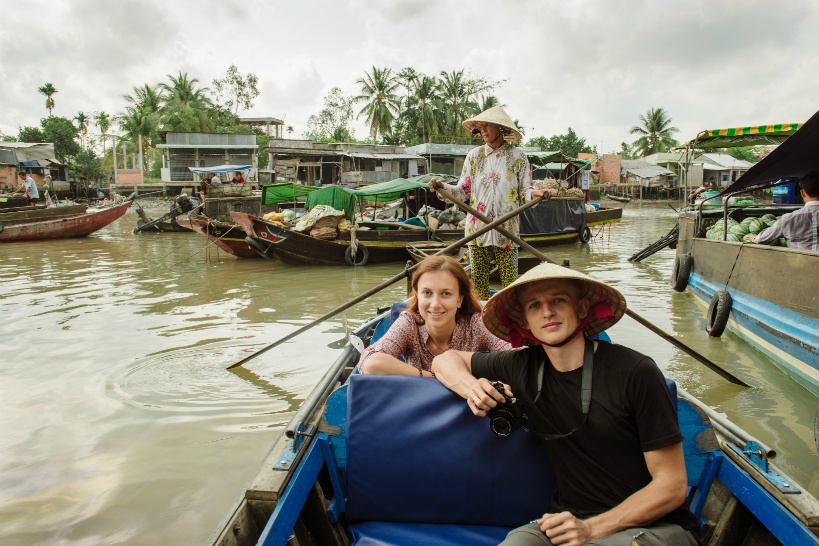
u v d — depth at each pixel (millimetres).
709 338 6008
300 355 5551
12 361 5375
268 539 1730
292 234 11711
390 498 2129
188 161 33969
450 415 2078
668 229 21828
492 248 5008
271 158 32531
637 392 1683
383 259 12656
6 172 28797
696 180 37562
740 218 8312
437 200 17547
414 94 42625
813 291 4348
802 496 1822
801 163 5461
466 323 2701
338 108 53000
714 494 2275
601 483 1767
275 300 8328
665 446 1655
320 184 29984
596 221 17484
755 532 2049
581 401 1747
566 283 1795
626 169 46094
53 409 4273
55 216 18109
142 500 3086
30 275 10883
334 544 2166
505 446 2043
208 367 5195
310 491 2193
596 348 1817
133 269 11766
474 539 2033
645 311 7355
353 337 3551
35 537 2783
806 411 4109
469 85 43719
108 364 5285
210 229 12945
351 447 2143
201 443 3721
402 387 2143
